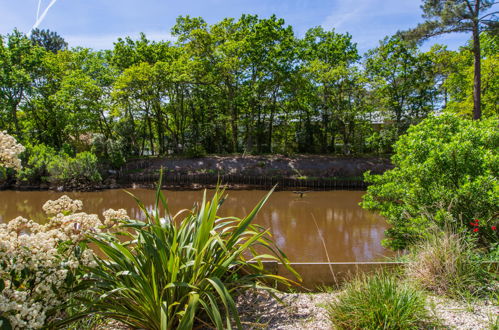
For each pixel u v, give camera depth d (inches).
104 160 1035.9
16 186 918.4
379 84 1090.7
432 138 247.3
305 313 120.6
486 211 188.1
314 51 1221.7
